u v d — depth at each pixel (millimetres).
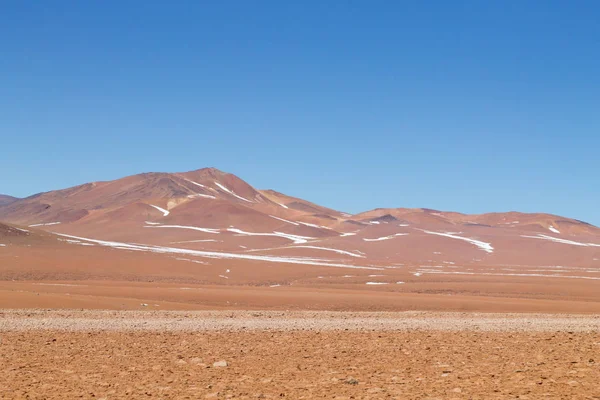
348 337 22531
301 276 95500
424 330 25344
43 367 16297
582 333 24453
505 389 13008
